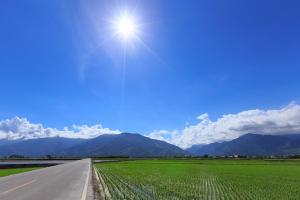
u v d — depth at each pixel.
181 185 31.80
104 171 55.84
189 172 57.16
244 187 31.64
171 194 23.69
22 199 17.39
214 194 25.36
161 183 32.97
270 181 39.31
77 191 21.59
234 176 48.19
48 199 17.52
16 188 23.42
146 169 65.00
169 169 66.62
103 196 19.91
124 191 24.25
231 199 22.77
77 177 35.69
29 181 30.00
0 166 65.00
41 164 82.62
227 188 30.42
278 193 26.88
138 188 27.00
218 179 41.81
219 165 93.12
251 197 24.11
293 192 27.69
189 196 23.14
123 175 44.81
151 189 26.61
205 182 36.75
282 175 51.19
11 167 69.56
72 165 75.94
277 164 101.44
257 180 40.78
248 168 75.25
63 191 21.58
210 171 61.56
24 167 75.25
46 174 41.56
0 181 29.98
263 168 75.56
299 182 38.22
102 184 29.86
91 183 27.95
